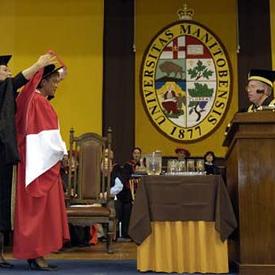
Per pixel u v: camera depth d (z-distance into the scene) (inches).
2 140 182.1
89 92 451.8
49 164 186.4
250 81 207.2
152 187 178.4
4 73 197.0
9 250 277.0
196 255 174.2
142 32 456.4
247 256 160.2
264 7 452.8
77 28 460.8
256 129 165.8
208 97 446.0
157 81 450.3
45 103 193.3
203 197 175.9
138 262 176.2
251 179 163.5
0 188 186.5
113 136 445.4
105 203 284.5
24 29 460.8
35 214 181.9
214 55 450.0
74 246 330.6
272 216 161.5
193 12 456.1
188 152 435.8
